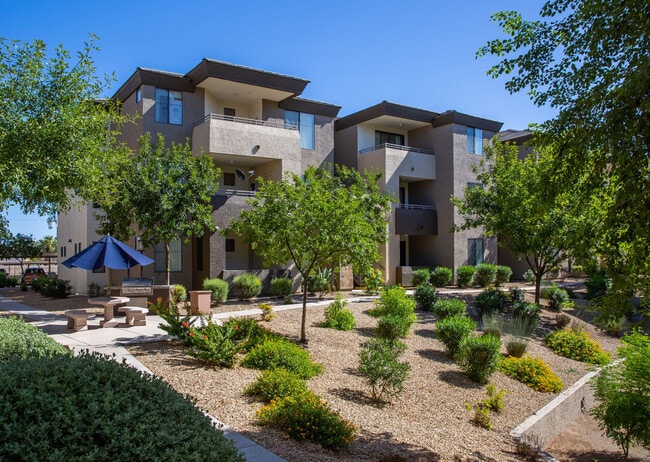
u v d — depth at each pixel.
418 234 27.12
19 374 3.58
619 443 9.66
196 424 3.83
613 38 5.90
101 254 13.41
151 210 16.20
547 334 16.53
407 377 10.52
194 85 21.83
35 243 33.03
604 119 5.85
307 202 11.50
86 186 11.58
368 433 7.18
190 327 10.29
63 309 16.94
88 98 11.67
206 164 17.73
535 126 8.37
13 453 3.00
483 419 8.68
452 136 27.34
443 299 19.14
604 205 7.40
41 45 10.73
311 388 8.83
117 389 3.75
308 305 17.70
